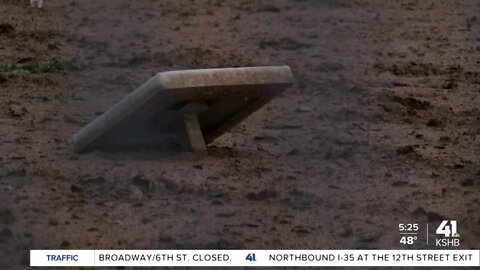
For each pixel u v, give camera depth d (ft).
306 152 59.00
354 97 73.56
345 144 60.95
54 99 70.08
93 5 106.32
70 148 57.26
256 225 47.24
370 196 51.75
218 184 52.11
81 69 79.82
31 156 55.72
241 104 56.03
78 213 47.93
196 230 46.42
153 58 84.53
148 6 107.65
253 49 90.43
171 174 53.06
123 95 72.49
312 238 46.14
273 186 52.39
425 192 52.65
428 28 102.01
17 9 102.47
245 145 60.23
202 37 94.43
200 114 55.88
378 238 46.52
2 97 69.77
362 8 110.63
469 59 89.71
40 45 88.17
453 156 59.52
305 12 107.45
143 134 56.44
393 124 67.00
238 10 107.76
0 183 51.47
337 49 91.15
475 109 71.97
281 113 68.39
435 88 78.69
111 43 90.43
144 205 49.21
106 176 52.65
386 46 93.20
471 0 116.88
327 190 52.37
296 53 89.30
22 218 47.14
